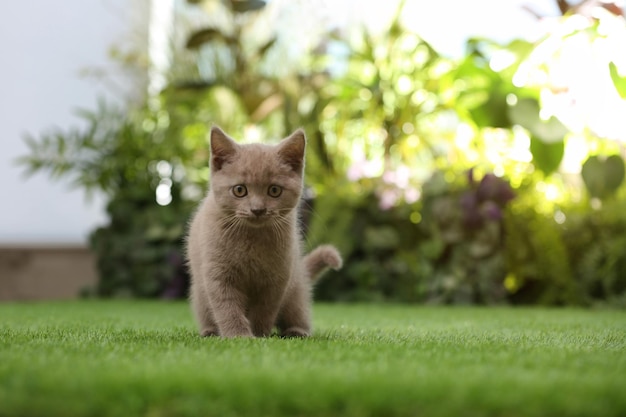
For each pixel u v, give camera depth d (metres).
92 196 2.12
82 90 2.19
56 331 1.11
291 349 0.95
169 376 0.81
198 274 1.16
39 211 2.15
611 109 1.74
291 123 1.95
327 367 0.86
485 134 1.85
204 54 2.18
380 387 0.79
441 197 1.77
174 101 2.07
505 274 1.75
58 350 0.93
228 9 2.10
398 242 1.82
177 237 1.91
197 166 1.99
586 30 1.70
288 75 2.07
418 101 1.97
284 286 1.13
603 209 1.74
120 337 1.05
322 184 1.88
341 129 2.00
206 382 0.80
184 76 2.16
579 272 1.74
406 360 0.90
